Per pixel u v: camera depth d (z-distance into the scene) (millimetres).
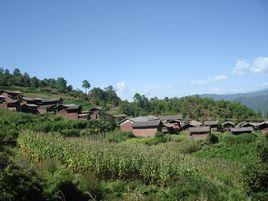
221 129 110812
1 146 35406
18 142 39000
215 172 39938
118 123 94312
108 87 177250
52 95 133875
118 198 24531
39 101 100812
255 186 30125
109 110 139000
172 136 83000
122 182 27656
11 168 19281
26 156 33281
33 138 36125
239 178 35812
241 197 29141
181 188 26250
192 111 155875
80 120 82875
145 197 25203
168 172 30359
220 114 154875
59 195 20719
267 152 35000
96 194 23984
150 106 163000
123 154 31500
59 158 32062
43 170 25688
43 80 159375
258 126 100562
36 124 69375
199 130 90188
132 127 89312
